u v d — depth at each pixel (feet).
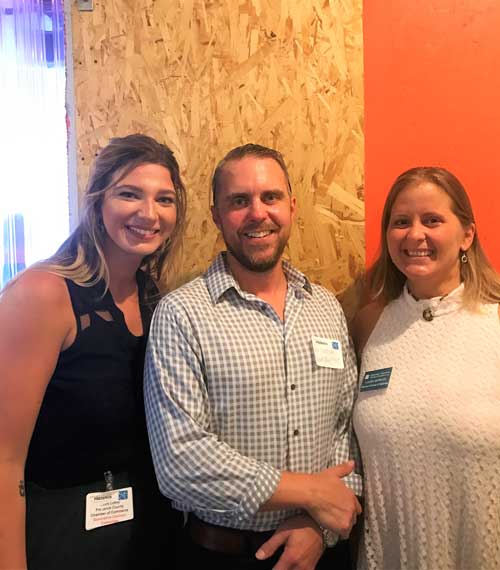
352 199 5.57
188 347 3.94
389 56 5.49
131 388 4.16
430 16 5.46
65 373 3.87
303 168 5.53
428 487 3.98
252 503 3.62
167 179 4.27
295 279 4.71
